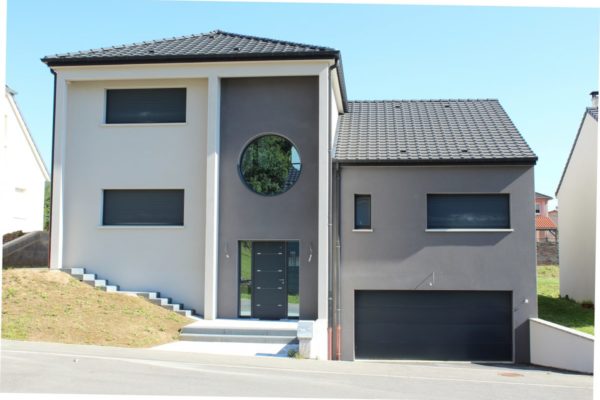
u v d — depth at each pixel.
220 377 10.55
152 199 19.08
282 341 15.89
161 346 14.70
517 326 18.61
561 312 22.23
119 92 19.41
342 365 13.28
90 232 18.95
